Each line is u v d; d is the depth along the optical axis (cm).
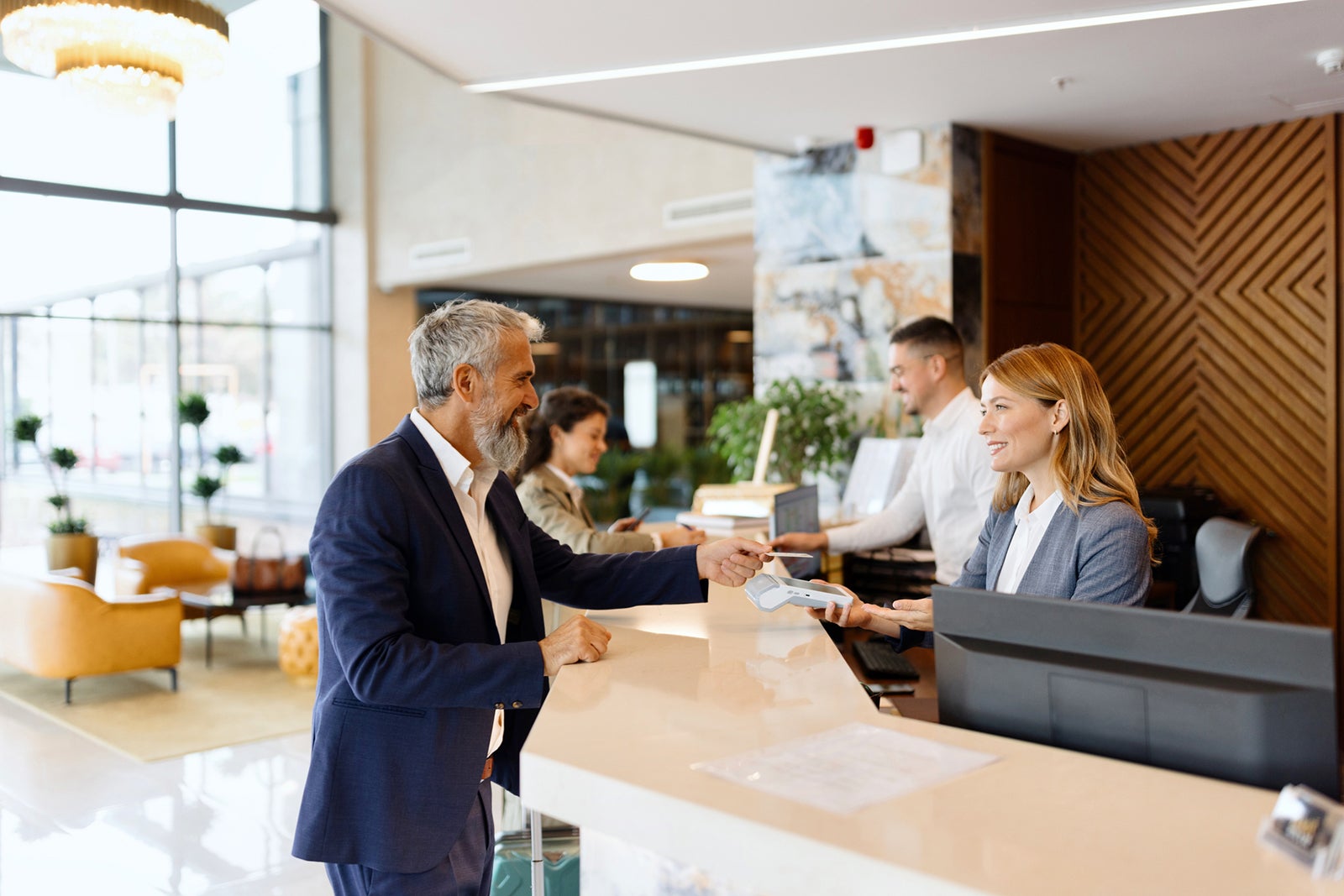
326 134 1155
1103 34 383
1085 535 199
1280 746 123
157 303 1025
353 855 189
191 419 995
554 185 947
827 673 179
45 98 943
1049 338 564
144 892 359
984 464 333
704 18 363
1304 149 496
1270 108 482
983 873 101
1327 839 100
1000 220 536
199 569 802
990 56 410
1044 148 556
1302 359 497
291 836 408
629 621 229
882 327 545
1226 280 523
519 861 273
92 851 393
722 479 1245
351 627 181
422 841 190
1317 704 121
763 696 164
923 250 526
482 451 206
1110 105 481
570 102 475
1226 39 389
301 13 1123
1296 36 386
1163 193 545
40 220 948
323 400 1166
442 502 201
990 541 236
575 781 132
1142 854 106
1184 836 110
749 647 200
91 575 800
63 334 962
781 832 111
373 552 186
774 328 591
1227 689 126
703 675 178
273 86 1110
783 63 416
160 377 1027
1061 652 141
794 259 580
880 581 409
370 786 189
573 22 367
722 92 461
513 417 208
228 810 435
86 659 596
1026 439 211
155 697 618
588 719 152
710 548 229
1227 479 525
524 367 207
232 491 1079
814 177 570
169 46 548
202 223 1058
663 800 121
